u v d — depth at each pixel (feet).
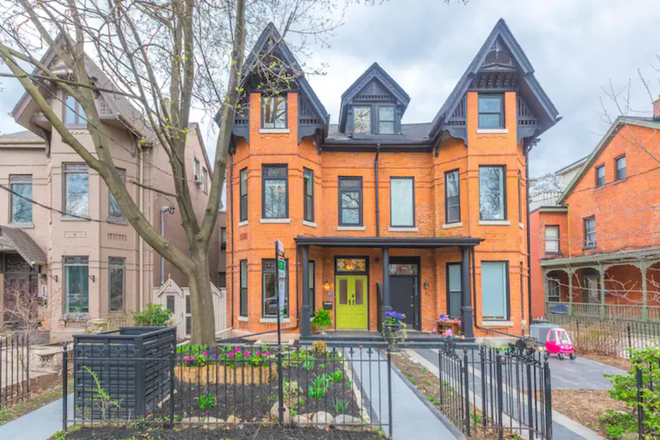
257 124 49.06
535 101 49.29
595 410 23.18
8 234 52.06
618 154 65.05
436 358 37.88
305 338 44.65
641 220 60.49
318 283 51.13
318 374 25.95
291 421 18.11
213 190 31.14
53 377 30.45
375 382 26.68
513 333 46.96
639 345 43.39
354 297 52.65
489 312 48.16
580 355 40.40
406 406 21.70
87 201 52.37
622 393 19.11
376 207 53.42
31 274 57.57
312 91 48.62
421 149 54.49
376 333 48.34
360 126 55.62
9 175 57.16
